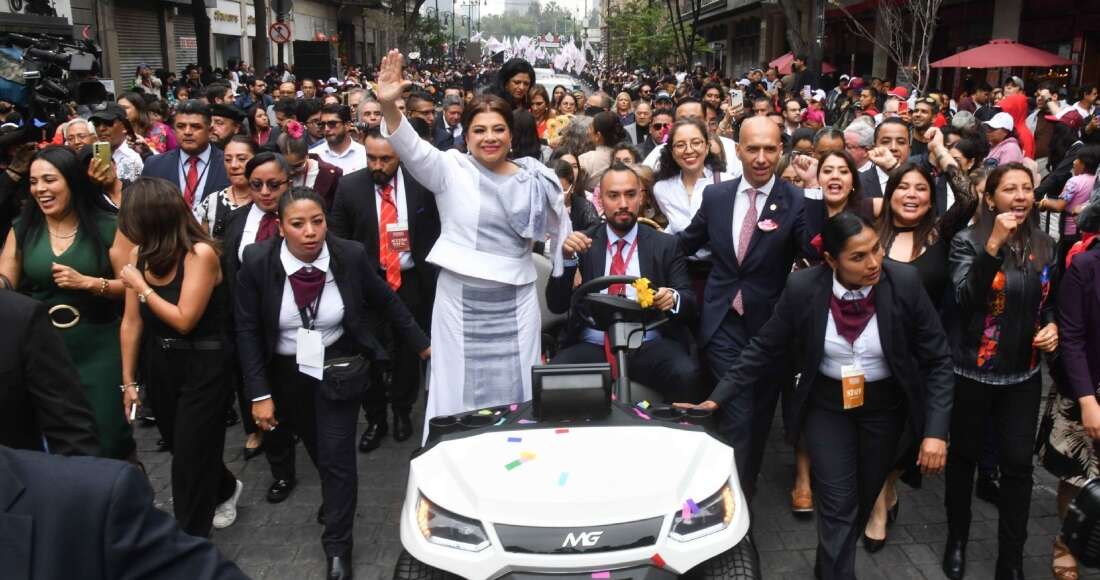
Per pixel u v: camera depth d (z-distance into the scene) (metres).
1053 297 4.14
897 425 3.86
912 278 3.70
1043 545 4.55
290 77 27.22
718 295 4.84
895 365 3.69
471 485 3.14
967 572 4.29
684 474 3.19
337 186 6.43
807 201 4.61
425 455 3.44
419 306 5.92
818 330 3.75
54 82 8.93
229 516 4.82
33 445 2.83
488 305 4.11
